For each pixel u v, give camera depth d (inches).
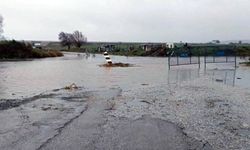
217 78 1078.4
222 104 590.2
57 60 2439.7
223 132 402.6
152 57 2906.0
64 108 550.0
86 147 340.2
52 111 524.4
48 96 684.7
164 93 722.2
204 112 518.0
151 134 388.5
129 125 431.8
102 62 2116.1
